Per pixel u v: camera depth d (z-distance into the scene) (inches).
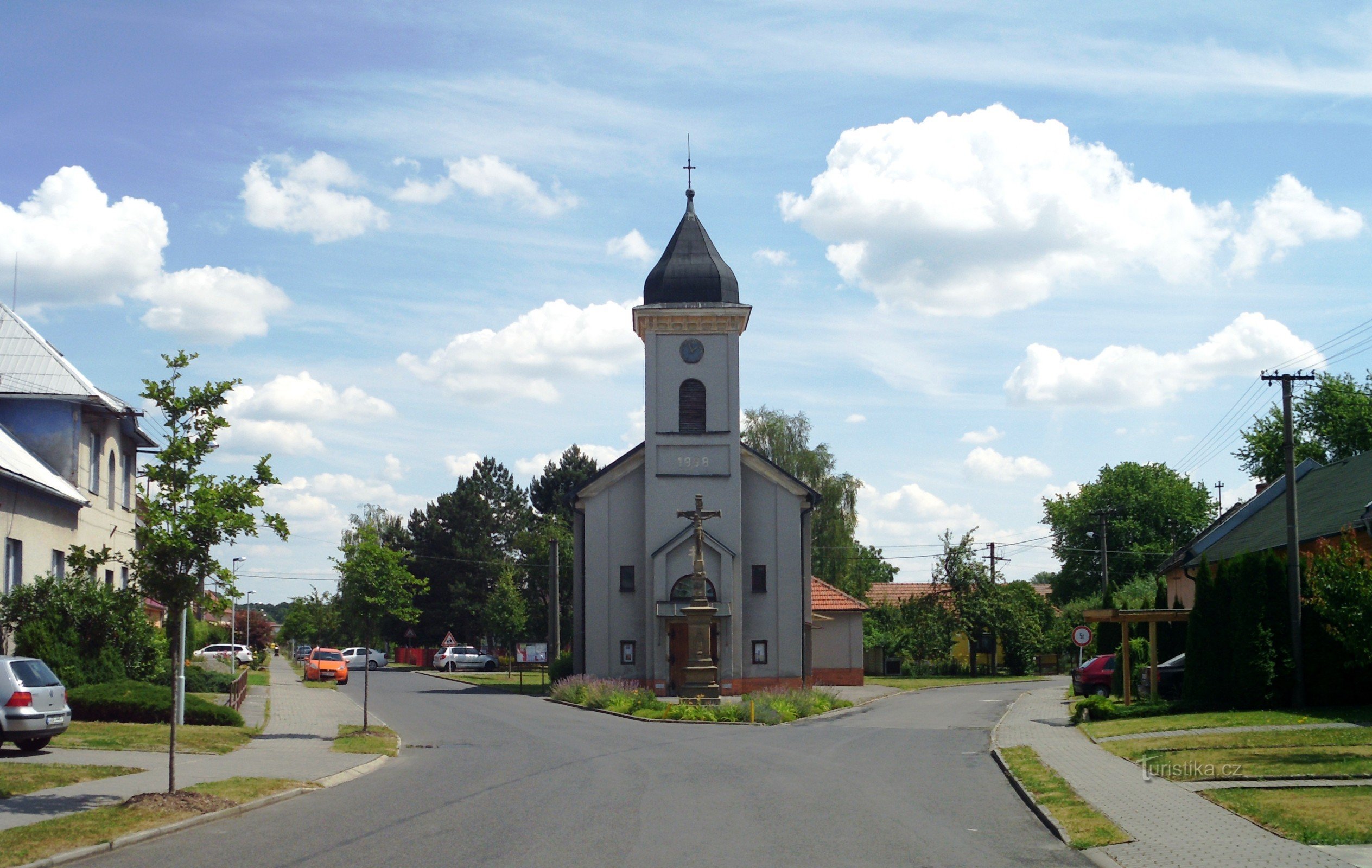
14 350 1221.1
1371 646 711.7
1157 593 1686.8
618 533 1721.2
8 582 1031.0
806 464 2576.3
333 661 2112.5
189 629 1620.3
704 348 1721.2
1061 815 521.7
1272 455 2465.6
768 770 733.9
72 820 497.4
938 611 2578.7
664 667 1651.1
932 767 761.0
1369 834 447.5
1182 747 772.0
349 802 589.3
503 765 767.1
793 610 1700.3
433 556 3400.6
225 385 622.5
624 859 433.7
